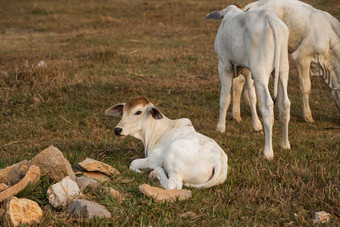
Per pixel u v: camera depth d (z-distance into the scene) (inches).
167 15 903.7
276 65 241.9
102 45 639.8
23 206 163.3
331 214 178.1
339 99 331.0
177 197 185.3
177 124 235.0
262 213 180.5
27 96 381.7
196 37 697.0
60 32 786.8
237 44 262.8
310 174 214.1
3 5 1090.1
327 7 473.1
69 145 277.6
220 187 205.6
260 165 231.5
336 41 321.7
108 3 1093.8
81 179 195.9
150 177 210.5
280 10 327.3
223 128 306.2
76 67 498.3
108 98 385.1
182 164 202.1
